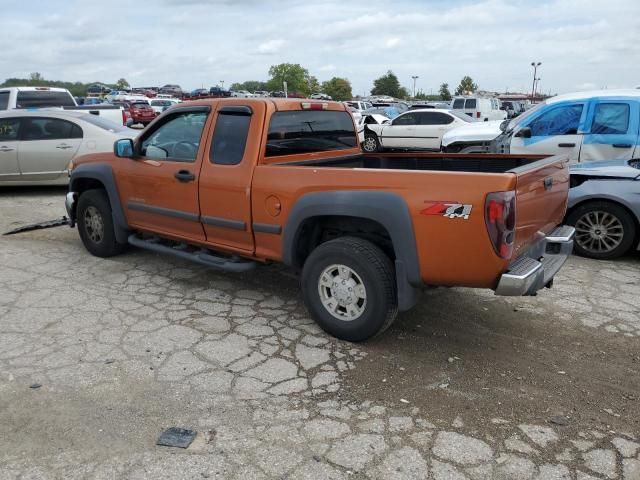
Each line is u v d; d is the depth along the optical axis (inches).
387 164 219.5
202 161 186.9
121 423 123.0
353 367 147.7
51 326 173.2
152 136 208.1
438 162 210.8
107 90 2819.9
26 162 400.5
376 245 155.6
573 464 109.4
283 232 167.0
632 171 235.8
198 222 192.1
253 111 175.2
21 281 215.6
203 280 216.5
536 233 156.3
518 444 115.5
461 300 194.2
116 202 225.5
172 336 166.2
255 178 170.9
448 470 107.5
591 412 127.3
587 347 159.6
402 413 126.6
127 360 151.2
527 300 194.4
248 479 105.0
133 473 106.8
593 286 208.5
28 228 296.7
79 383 139.3
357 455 111.9
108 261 241.6
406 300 146.9
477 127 539.5
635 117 301.1
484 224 131.0
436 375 143.8
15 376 142.6
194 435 118.3
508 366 148.6
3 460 110.9
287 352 156.2
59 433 119.5
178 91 2832.2
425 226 138.3
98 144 400.8
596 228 239.9
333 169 154.0
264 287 208.7
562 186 174.1
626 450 113.8
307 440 116.7
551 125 327.6
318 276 161.8
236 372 145.0
